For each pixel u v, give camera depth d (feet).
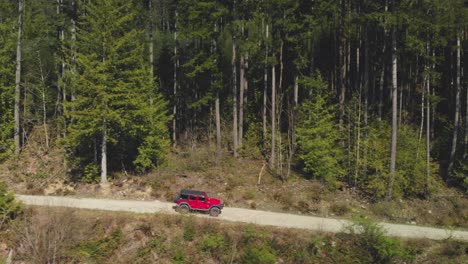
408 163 77.56
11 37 89.30
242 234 57.77
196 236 57.57
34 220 55.57
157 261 55.11
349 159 80.12
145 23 90.53
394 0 69.10
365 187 78.33
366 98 82.84
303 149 82.69
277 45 83.30
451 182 81.05
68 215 56.49
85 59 70.79
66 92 86.38
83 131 72.43
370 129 82.02
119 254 55.36
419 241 57.47
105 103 73.46
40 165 84.64
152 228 58.03
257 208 70.64
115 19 73.31
